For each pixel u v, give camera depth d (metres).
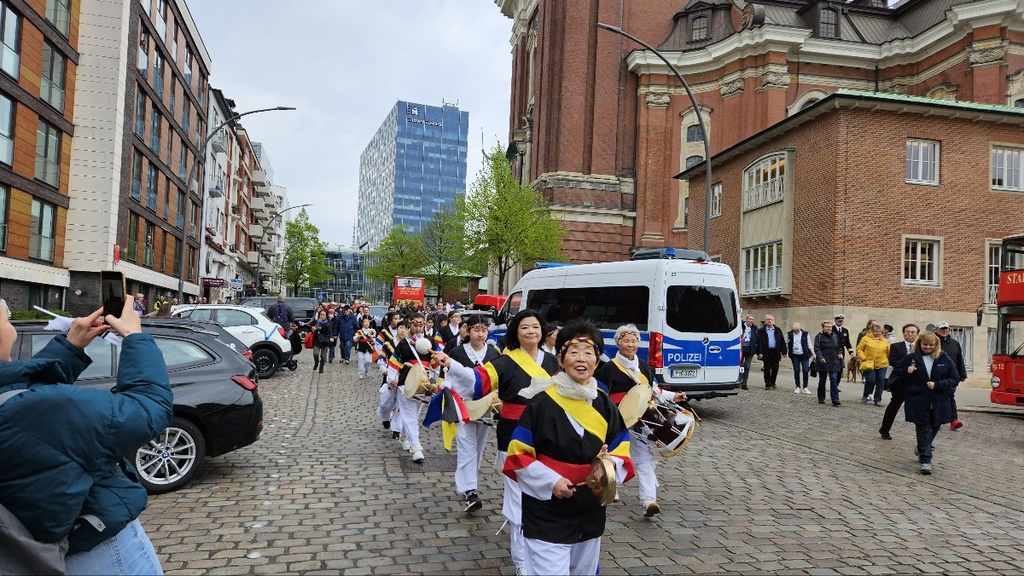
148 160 33.22
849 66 38.16
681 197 41.25
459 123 165.88
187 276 42.69
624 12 42.47
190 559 4.78
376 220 176.38
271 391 14.81
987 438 11.27
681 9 43.03
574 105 41.50
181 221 40.72
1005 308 14.44
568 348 3.35
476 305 32.62
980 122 22.20
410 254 69.88
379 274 73.19
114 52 27.16
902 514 6.51
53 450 2.33
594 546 3.39
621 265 13.27
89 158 26.75
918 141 22.02
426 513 6.05
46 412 2.34
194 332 7.43
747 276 26.56
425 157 162.25
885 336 17.48
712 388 12.41
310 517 5.84
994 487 7.77
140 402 2.49
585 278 14.12
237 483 6.95
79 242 26.59
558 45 42.41
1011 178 22.55
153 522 5.60
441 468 7.88
